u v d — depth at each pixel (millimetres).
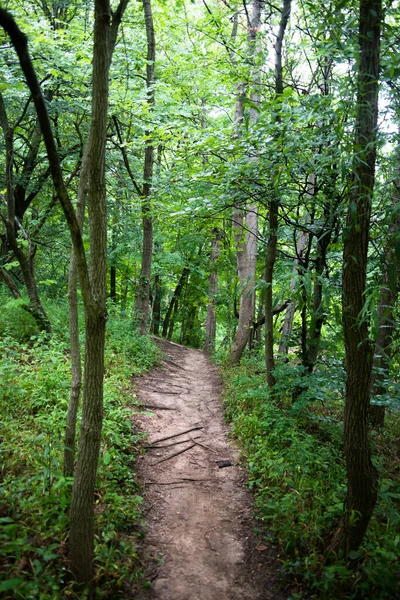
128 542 3389
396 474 5066
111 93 7926
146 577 3195
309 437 4949
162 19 9672
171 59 10336
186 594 3100
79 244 2590
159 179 9469
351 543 3096
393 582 2826
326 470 4531
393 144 3465
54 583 2637
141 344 9883
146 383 8039
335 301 4523
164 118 8336
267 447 5137
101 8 2496
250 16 8188
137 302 11219
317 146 4379
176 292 21797
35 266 13562
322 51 3619
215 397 8172
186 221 6551
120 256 13766
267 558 3496
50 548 2740
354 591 2936
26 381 5434
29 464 3740
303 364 5762
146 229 11016
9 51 6863
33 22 6660
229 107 11000
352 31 3213
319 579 3105
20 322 7594
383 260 3248
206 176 5000
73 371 3520
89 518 2811
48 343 7500
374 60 2814
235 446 5648
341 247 5199
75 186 11086
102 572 2990
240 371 9320
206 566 3424
